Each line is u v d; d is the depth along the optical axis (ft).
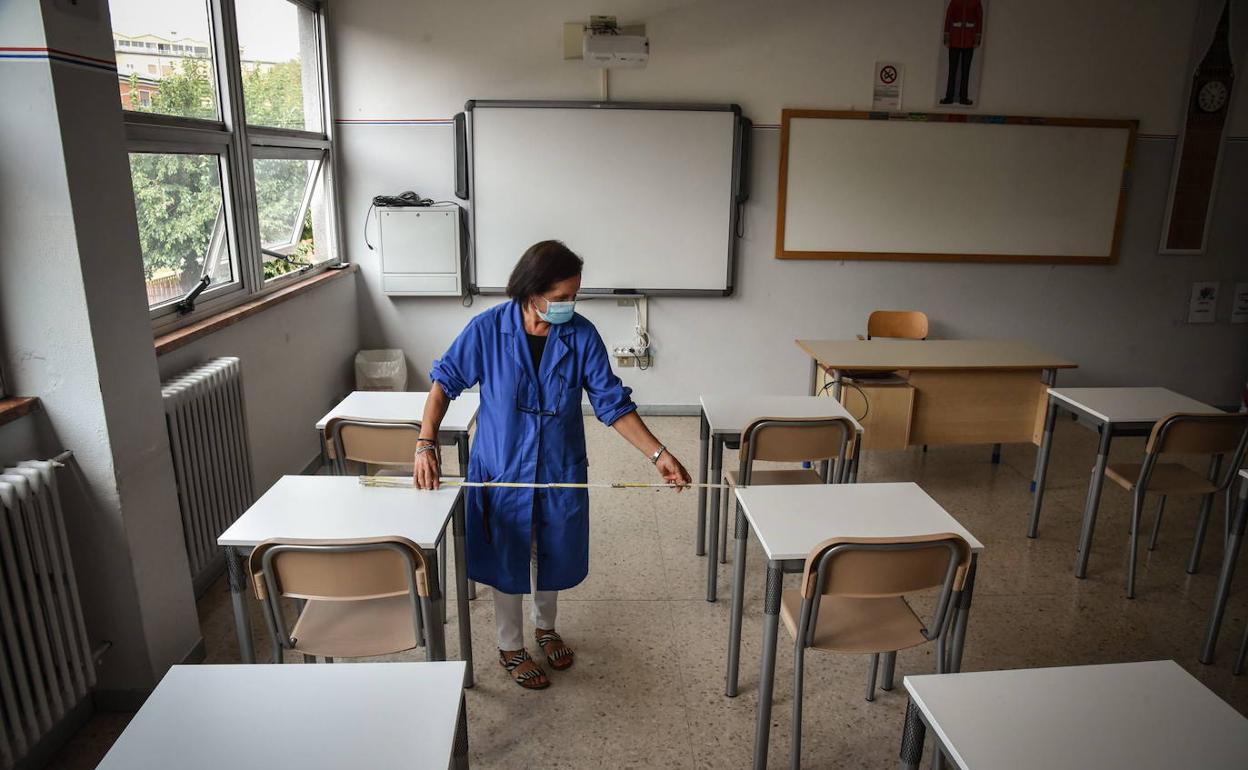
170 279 10.52
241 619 6.89
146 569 8.00
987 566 11.47
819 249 17.67
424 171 17.01
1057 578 11.14
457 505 7.62
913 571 6.45
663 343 18.19
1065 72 17.12
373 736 4.30
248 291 12.44
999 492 14.23
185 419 9.34
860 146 17.15
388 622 7.11
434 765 4.11
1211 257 18.35
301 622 7.09
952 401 13.44
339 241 16.96
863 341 14.87
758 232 17.63
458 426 9.34
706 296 17.87
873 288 18.07
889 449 13.35
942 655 7.04
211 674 4.77
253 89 13.34
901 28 16.67
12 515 6.46
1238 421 9.86
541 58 16.52
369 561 6.17
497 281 17.51
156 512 8.20
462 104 16.70
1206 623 10.06
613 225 17.30
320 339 15.24
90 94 7.17
